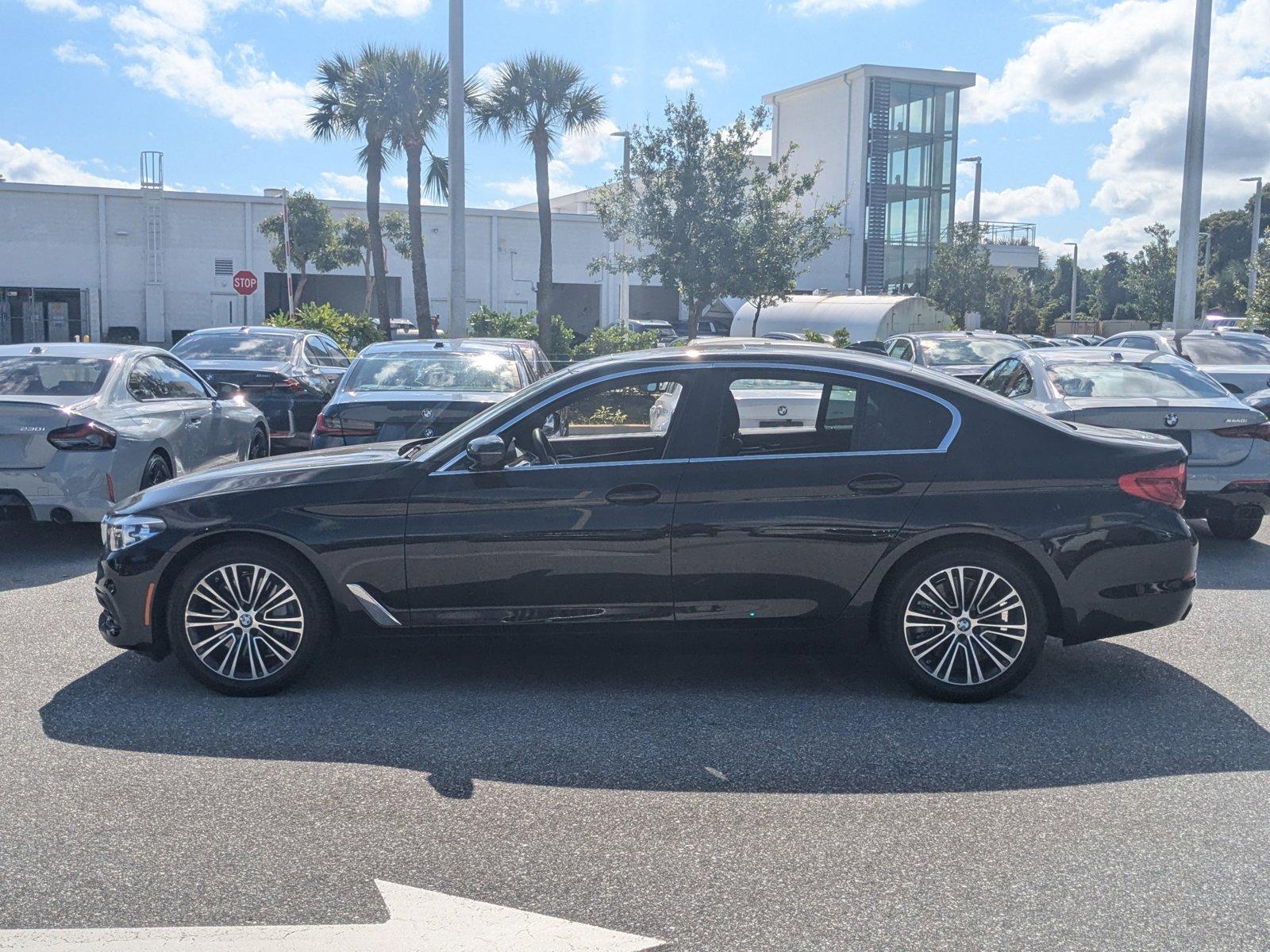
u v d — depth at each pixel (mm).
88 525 9812
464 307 19422
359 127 32688
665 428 5285
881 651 6059
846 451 5211
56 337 52312
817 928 3186
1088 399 8773
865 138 63094
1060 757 4531
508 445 5293
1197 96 17562
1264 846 3723
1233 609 7012
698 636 5223
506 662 5816
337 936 3125
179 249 53312
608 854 3648
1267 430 8297
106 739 4680
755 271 25562
